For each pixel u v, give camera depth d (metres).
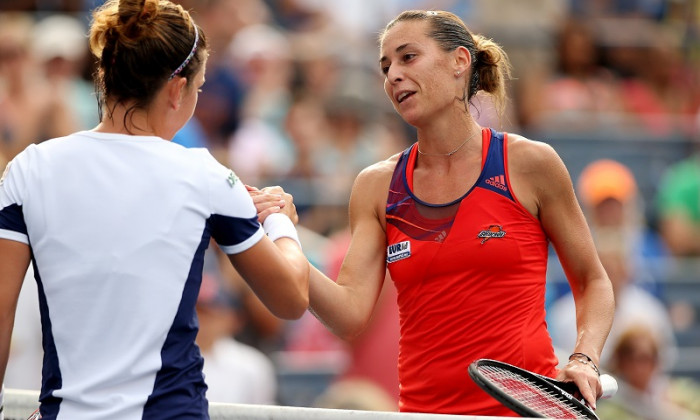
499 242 11.48
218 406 10.50
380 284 12.33
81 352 9.09
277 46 33.44
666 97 37.56
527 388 10.32
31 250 9.45
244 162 29.91
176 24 9.55
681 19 39.72
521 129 34.25
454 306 11.60
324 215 28.22
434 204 11.76
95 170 9.32
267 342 24.05
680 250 32.16
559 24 37.06
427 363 11.77
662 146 34.69
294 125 31.25
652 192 34.22
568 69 36.88
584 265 11.81
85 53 31.38
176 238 9.23
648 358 23.20
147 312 9.09
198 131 29.62
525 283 11.61
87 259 9.12
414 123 11.81
